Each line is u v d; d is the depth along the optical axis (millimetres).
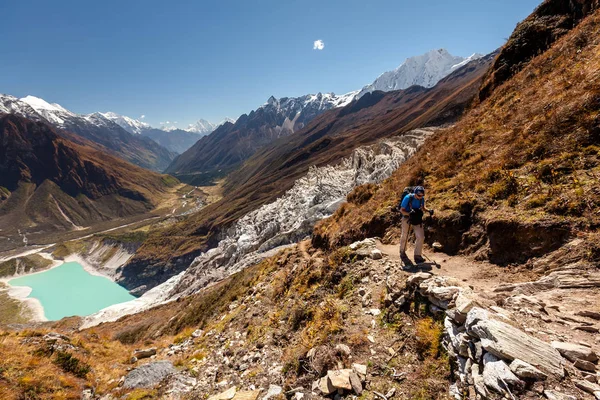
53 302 136000
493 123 13672
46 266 187375
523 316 4891
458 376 4520
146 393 9625
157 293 100750
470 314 4750
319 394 5777
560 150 8305
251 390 7418
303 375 6781
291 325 9953
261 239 60500
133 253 185375
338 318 8016
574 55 13414
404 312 6770
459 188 10922
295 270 15148
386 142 55281
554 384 3512
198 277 73062
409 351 5695
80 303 136125
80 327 72062
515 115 12367
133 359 14164
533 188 8008
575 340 4148
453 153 13844
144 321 46156
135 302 92375
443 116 133250
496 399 3607
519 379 3617
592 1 19000
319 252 17781
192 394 8781
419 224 8641
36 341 12789
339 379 5613
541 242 6816
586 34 14266
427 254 9484
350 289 9336
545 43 21469
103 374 12125
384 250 10812
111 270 175625
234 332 13086
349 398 5246
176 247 165875
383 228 12805
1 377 9336
